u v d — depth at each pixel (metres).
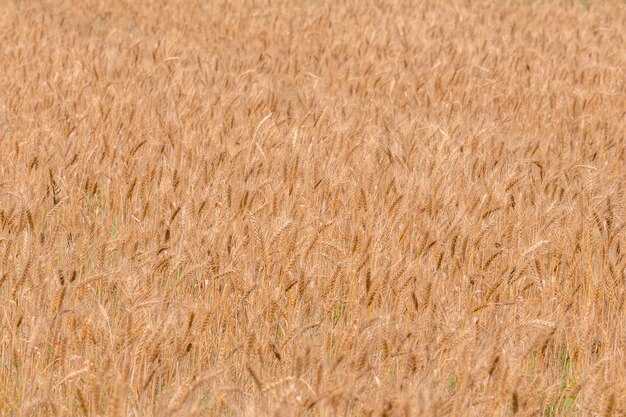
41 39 21.25
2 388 6.73
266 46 23.48
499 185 10.55
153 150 12.48
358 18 27.19
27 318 7.38
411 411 5.62
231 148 11.87
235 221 9.30
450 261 8.91
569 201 10.17
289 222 8.30
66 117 13.55
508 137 14.05
